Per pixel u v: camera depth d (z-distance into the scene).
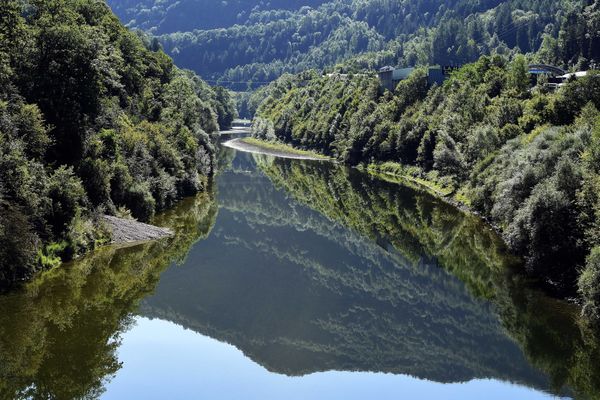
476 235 71.94
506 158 74.75
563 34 193.50
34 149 58.22
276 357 44.66
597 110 72.25
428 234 76.94
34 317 44.09
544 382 39.03
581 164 53.06
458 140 101.88
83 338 41.66
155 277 58.38
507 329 47.50
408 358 44.53
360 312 53.41
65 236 56.03
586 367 39.25
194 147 101.69
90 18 104.38
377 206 96.31
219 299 54.97
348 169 139.25
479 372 41.34
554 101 82.69
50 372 36.91
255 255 69.38
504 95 103.00
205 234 76.81
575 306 46.97
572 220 50.03
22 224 48.62
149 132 87.25
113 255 59.84
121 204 70.88
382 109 144.50
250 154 170.88
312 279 61.97
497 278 56.28
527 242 55.75
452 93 118.94
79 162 64.25
